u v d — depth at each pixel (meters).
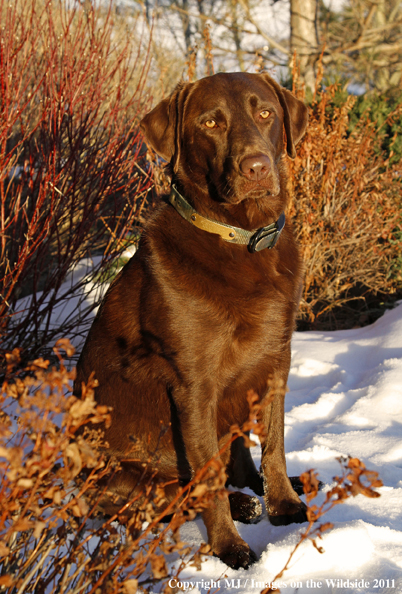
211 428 2.25
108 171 4.03
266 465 2.36
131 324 2.44
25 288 5.26
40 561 1.53
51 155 3.72
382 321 4.40
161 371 2.33
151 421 2.42
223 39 13.95
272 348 2.34
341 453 2.78
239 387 2.37
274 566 1.97
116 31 5.68
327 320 5.44
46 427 1.34
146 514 1.50
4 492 1.37
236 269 2.27
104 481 2.39
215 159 2.39
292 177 4.89
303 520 2.27
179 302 2.23
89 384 1.39
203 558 2.06
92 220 4.05
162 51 10.55
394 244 5.09
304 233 4.86
